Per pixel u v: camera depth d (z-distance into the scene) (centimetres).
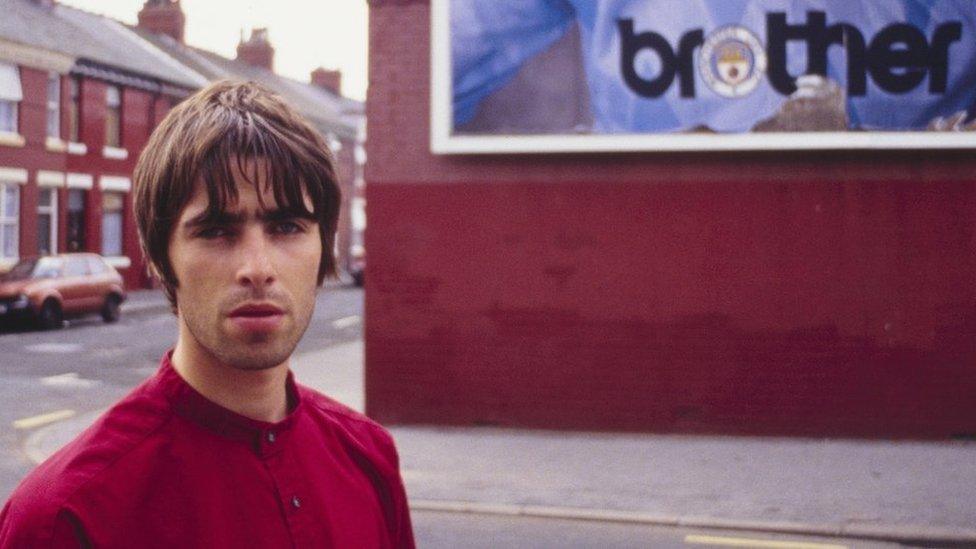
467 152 1090
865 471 904
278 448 143
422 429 1101
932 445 1027
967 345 1045
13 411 1254
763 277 1067
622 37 1073
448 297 1109
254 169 138
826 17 1045
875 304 1055
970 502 790
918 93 1038
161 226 140
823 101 1046
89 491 131
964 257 1045
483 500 801
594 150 1073
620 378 1087
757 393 1069
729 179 1070
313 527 144
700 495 817
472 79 1089
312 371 1644
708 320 1073
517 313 1101
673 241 1078
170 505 135
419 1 1106
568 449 999
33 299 2280
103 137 3219
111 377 1568
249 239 138
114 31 3788
